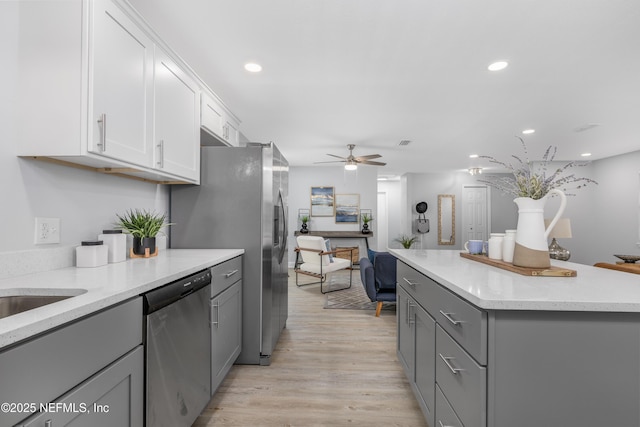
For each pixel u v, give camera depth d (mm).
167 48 1893
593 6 1784
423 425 1708
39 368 738
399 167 7383
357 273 6477
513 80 2727
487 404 972
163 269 1472
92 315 912
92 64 1283
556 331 963
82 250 1520
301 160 6504
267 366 2404
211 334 1785
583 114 3580
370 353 2633
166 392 1283
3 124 1261
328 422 1729
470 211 8297
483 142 4895
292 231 7281
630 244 5594
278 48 2240
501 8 1810
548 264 1387
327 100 3186
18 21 1300
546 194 1401
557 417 959
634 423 950
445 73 2600
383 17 1898
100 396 928
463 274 1395
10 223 1291
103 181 1826
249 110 3482
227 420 1741
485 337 978
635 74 2602
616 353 954
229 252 2227
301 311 3840
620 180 5770
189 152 2221
